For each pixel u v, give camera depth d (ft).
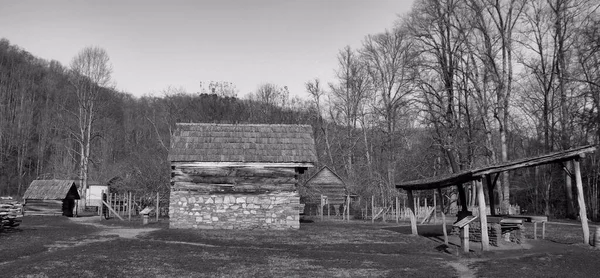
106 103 195.72
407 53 155.53
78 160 209.15
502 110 127.03
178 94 217.77
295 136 93.25
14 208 78.43
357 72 198.49
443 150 140.56
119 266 44.42
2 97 218.38
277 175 88.22
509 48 124.47
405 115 157.07
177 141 89.92
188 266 45.39
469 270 47.16
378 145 185.88
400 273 43.86
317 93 207.72
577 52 124.26
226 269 44.47
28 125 219.41
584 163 142.92
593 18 118.11
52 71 258.37
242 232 79.97
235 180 87.30
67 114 209.15
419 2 135.64
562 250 59.52
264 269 44.93
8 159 206.39
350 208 151.33
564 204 149.48
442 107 137.08
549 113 137.08
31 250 54.29
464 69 133.49
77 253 51.80
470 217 60.75
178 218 85.97
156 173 131.95
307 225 98.27
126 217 121.29
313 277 41.45
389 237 75.61
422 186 73.56
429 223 114.21
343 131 207.31
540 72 132.57
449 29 133.59
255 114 216.95
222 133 92.48
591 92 119.85
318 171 159.53
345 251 60.59
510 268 46.52
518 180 188.44
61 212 129.49
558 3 124.67
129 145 219.20
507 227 66.18
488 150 126.41
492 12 125.80
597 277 42.65
